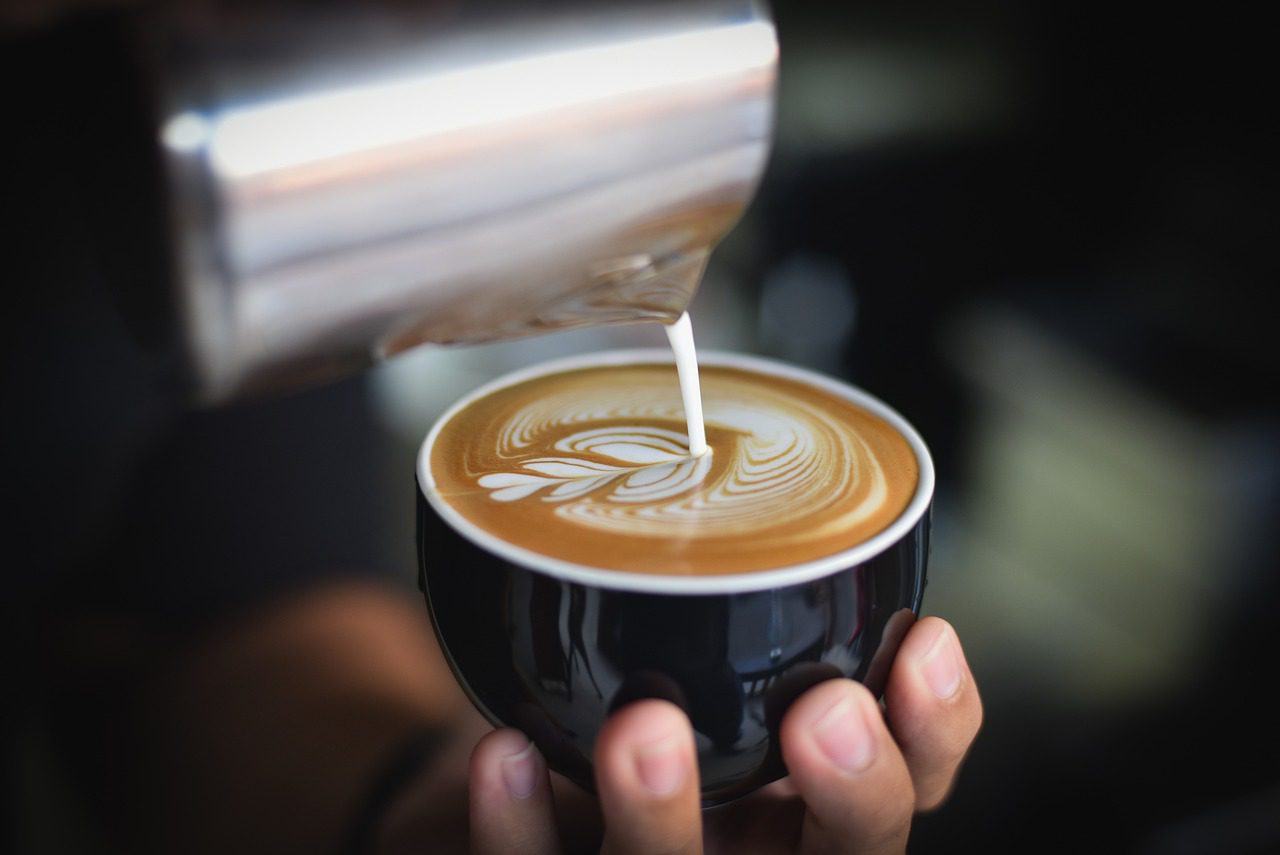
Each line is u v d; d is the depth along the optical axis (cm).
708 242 26
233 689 42
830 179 81
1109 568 61
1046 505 66
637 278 26
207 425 53
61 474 51
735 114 24
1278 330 57
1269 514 54
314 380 25
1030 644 64
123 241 23
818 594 27
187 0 22
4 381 49
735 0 24
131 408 53
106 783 41
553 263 24
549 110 23
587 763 29
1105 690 60
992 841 53
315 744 40
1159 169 65
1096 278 71
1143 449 58
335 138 22
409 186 23
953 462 75
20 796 46
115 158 22
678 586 27
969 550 71
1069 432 63
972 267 75
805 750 28
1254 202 59
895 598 28
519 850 30
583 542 29
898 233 79
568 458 32
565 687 28
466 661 29
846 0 75
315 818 37
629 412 35
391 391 80
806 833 30
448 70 23
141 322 23
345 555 51
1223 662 56
